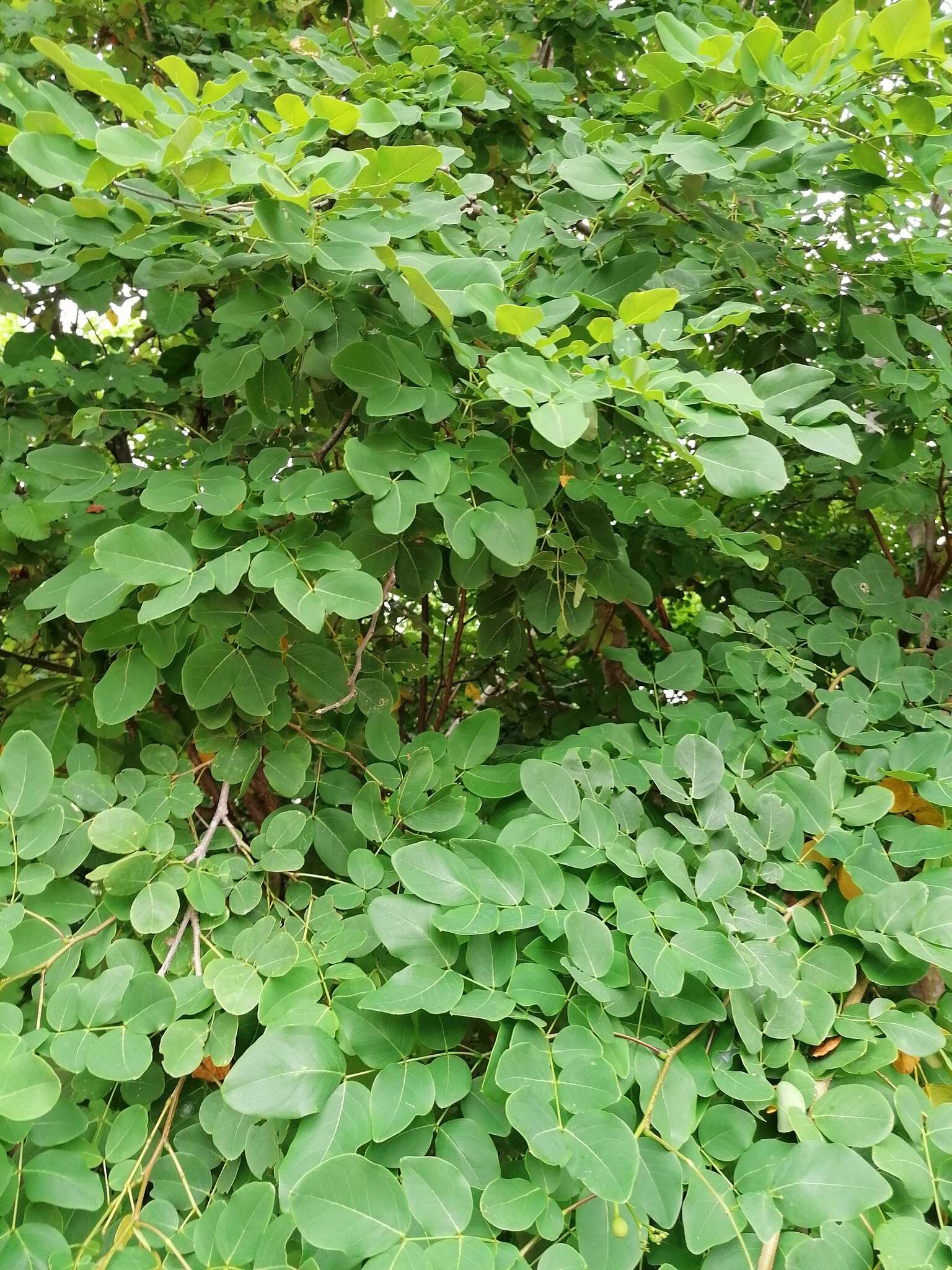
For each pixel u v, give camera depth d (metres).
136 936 1.32
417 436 1.47
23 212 1.30
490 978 1.11
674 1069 1.09
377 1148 0.99
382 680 1.78
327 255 1.24
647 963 1.10
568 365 1.32
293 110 1.22
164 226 1.31
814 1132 1.04
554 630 1.91
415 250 1.50
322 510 1.34
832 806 1.45
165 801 1.44
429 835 1.46
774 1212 0.94
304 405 1.86
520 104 2.36
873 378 2.04
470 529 1.38
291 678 1.61
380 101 1.28
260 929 1.25
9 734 1.64
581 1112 0.96
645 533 2.49
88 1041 1.07
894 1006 1.21
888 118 1.51
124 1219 1.03
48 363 1.86
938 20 1.35
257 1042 0.99
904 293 1.90
